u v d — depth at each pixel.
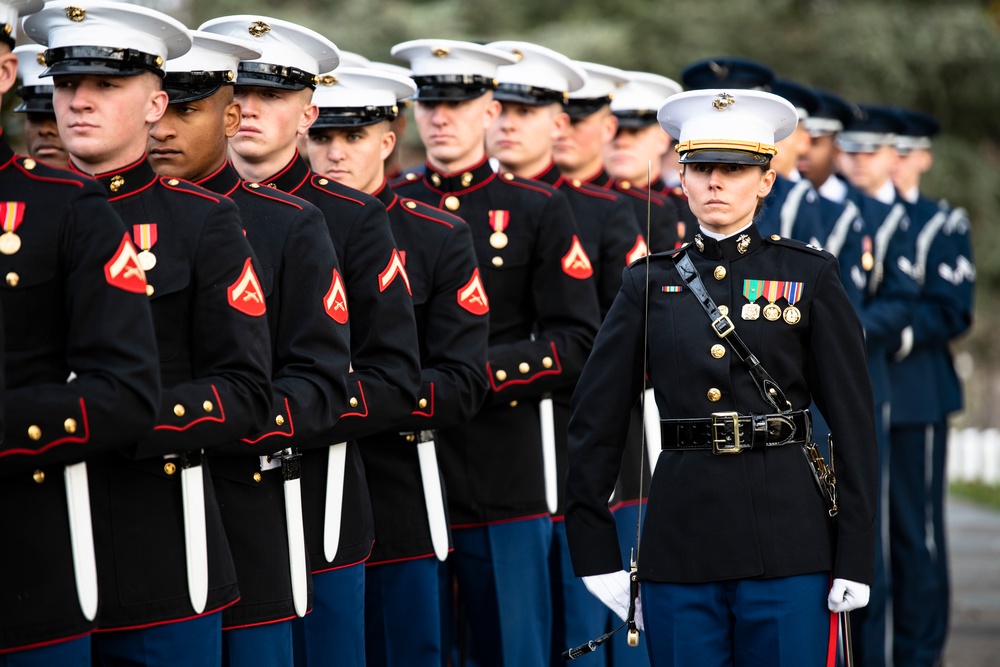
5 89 10.28
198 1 44.38
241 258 11.59
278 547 12.59
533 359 16.50
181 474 11.25
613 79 20.16
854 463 12.10
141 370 10.26
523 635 16.58
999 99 58.25
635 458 18.28
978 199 56.94
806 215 20.52
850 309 12.30
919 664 22.77
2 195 10.34
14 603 10.19
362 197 14.22
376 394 13.54
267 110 13.80
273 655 12.51
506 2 51.22
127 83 11.12
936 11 57.78
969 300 24.38
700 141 12.33
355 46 45.19
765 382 12.14
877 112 24.23
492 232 17.16
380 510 15.16
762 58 54.06
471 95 17.02
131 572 10.96
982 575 31.14
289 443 12.25
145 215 11.42
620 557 12.84
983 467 51.22
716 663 12.10
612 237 18.41
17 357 10.21
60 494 10.42
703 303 12.34
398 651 15.28
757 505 12.01
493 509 16.47
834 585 12.01
